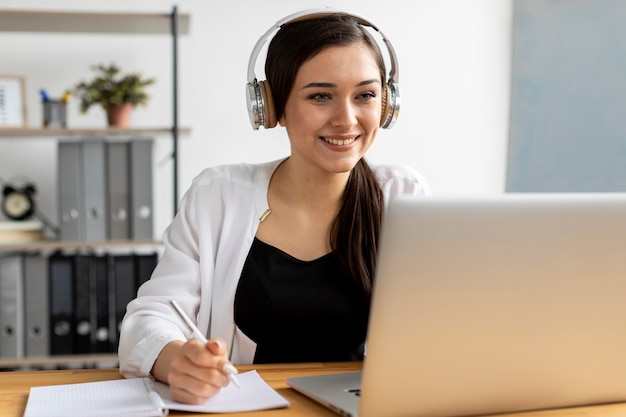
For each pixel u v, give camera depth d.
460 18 3.32
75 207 2.73
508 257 0.77
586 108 2.87
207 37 3.13
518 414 0.88
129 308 1.26
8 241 2.74
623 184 2.67
